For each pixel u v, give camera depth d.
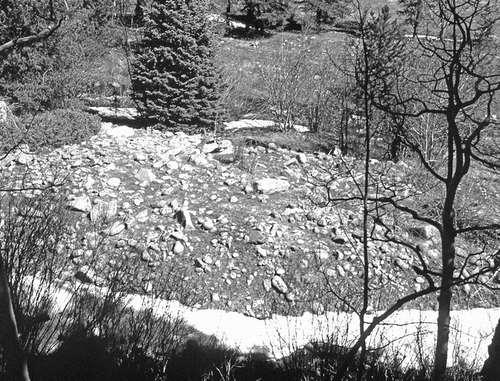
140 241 7.81
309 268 7.73
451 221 2.93
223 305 7.15
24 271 3.30
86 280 4.10
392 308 2.54
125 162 9.63
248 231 8.21
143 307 4.64
